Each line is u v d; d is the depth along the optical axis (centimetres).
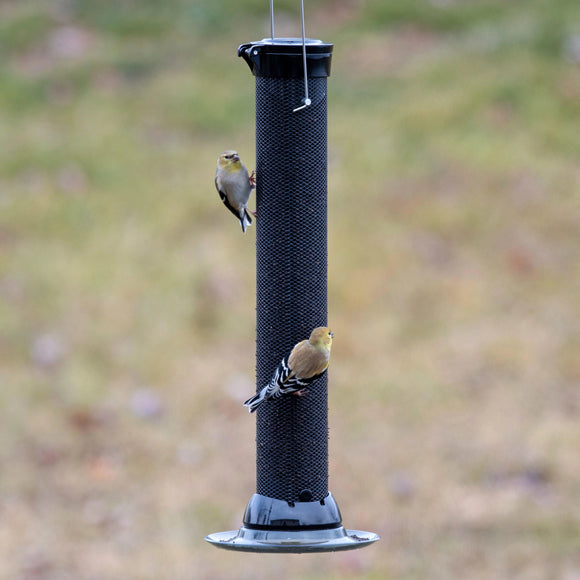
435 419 1266
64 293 1486
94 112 1936
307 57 628
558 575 980
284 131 638
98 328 1423
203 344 1407
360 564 1008
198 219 1661
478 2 2316
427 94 1977
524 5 2291
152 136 1875
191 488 1148
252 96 1998
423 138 1859
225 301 1481
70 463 1190
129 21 2255
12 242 1594
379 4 2294
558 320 1453
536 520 1073
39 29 2205
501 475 1162
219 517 1095
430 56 2112
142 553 1037
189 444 1227
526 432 1239
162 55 2141
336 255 1567
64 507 1115
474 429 1247
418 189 1723
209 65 2098
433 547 1031
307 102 599
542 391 1316
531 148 1838
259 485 638
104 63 2095
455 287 1516
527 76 1995
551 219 1664
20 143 1827
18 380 1322
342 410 1283
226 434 1245
